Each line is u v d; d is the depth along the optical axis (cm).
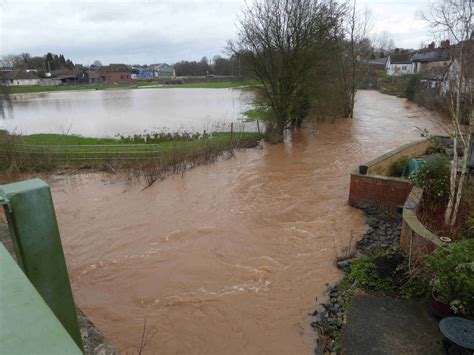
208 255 873
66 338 69
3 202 155
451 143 1516
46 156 1691
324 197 1212
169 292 740
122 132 2591
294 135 2327
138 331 635
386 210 1027
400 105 3606
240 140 2000
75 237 1004
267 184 1390
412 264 671
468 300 541
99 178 1522
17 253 166
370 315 594
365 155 1750
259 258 848
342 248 861
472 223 727
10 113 3616
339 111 2830
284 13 1970
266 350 573
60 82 10112
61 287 182
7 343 66
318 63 2081
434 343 528
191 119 3083
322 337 570
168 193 1329
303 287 725
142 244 949
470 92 762
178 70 12431
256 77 2159
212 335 616
